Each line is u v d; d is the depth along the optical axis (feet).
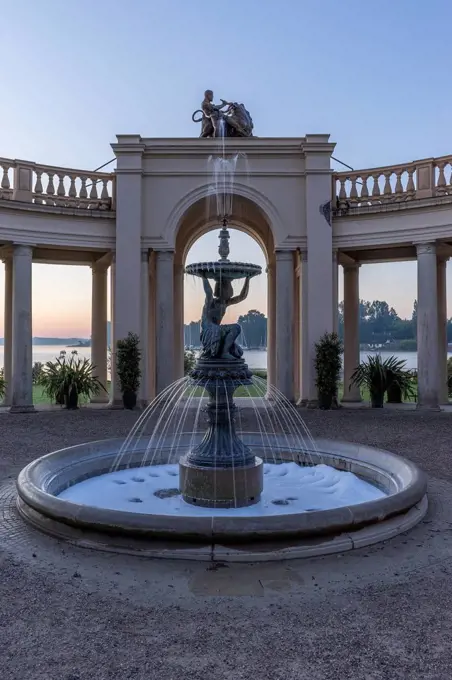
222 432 25.59
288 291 60.39
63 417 52.60
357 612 14.26
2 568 16.94
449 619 13.89
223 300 26.48
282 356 60.18
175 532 17.43
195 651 12.41
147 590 15.51
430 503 24.21
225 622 13.74
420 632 13.25
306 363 60.75
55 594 15.23
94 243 59.72
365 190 60.18
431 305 56.39
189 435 34.22
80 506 18.90
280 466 31.63
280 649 12.50
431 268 56.49
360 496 26.02
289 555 17.53
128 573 16.58
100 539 18.44
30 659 12.03
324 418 51.49
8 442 39.42
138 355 58.23
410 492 20.85
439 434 42.91
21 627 13.43
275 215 60.54
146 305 60.59
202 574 16.52
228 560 17.31
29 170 57.00
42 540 19.26
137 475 30.04
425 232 56.34
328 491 26.89
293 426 46.83
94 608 14.43
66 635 13.07
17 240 55.67
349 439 40.88
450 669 11.71
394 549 18.57
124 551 17.93
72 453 28.78
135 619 13.87
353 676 11.47
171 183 60.54
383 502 19.54
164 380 59.67
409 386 63.31
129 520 17.84
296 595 15.23
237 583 15.94
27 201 56.70
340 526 18.20
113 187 61.16
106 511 18.43
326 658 12.14
